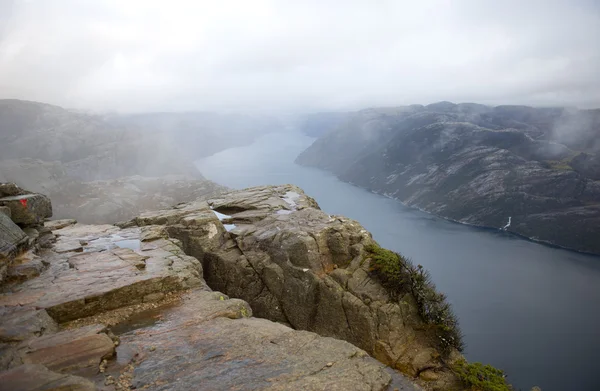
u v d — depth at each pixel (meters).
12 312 11.41
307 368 9.82
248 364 9.85
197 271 16.94
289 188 37.31
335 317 19.25
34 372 8.34
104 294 12.91
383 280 19.50
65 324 11.97
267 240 22.98
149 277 14.35
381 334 17.77
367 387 9.24
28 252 15.88
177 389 8.62
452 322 17.84
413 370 16.34
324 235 21.88
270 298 21.44
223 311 13.27
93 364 9.32
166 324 12.23
